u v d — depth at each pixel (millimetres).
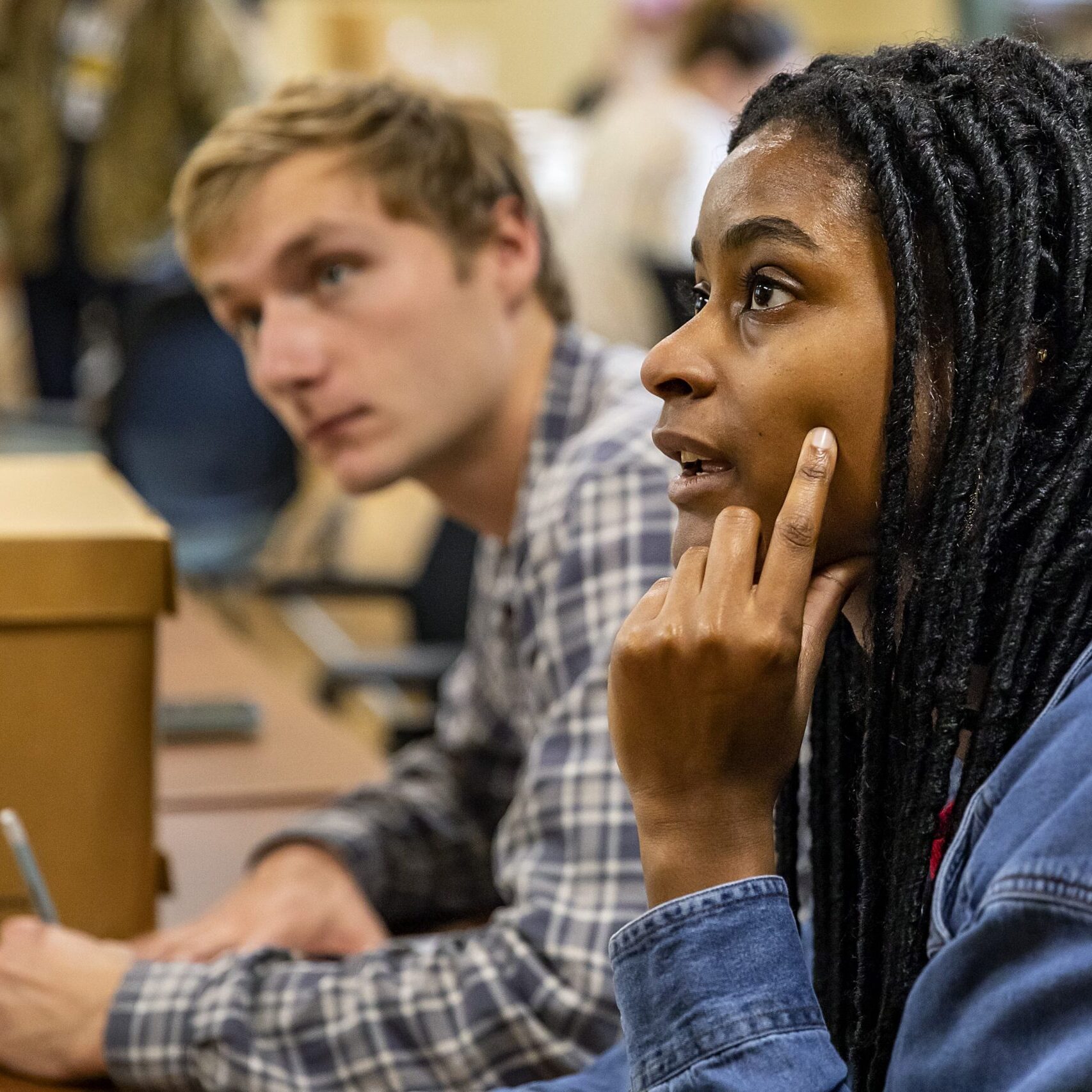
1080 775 1081
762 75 6773
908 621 1233
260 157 2203
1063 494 1178
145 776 2135
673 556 1349
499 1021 1744
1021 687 1196
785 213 1231
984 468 1178
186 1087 1828
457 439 2297
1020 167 1188
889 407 1209
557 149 7895
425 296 2230
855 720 1391
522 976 1749
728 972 1224
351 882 2375
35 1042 1892
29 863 1974
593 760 1818
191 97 7375
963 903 1127
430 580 4445
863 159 1230
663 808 1275
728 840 1263
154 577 2082
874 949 1324
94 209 7457
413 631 4648
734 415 1260
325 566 7566
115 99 7348
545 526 2027
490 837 2586
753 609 1242
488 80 12297
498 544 2520
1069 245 1178
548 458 2248
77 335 7742
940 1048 1099
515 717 2578
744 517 1273
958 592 1194
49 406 6738
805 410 1235
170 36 7281
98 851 2117
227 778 2873
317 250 2203
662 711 1267
